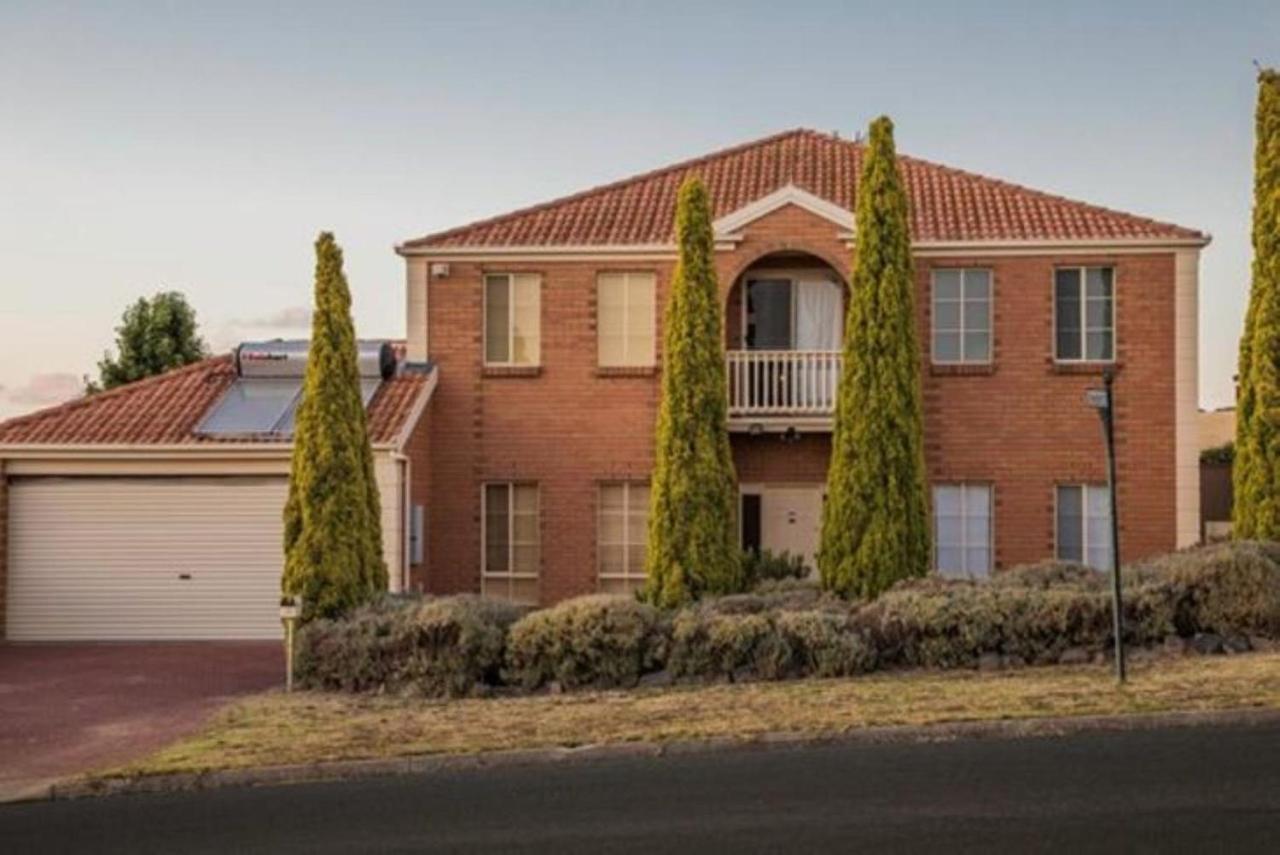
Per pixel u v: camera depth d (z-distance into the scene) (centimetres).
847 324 2220
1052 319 2633
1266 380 2155
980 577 2141
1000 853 909
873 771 1195
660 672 1806
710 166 2988
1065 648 1784
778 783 1162
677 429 2147
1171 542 2597
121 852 1023
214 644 2456
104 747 1492
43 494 2523
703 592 2108
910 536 2145
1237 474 2192
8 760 1431
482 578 2695
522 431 2700
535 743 1357
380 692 1816
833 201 2728
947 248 2633
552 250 2688
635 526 2684
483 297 2722
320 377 1994
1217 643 1783
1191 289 2608
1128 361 2616
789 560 2525
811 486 2697
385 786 1233
